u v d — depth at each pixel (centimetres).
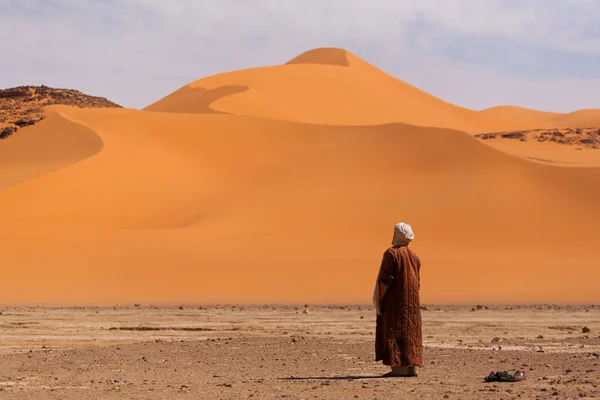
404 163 10562
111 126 11769
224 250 7850
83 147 11000
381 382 1595
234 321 3884
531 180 10012
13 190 9344
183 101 17425
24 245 7450
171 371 1831
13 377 1733
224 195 10019
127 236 8000
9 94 14575
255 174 10669
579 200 9681
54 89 14975
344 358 2105
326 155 10919
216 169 10725
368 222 9156
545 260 8062
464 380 1628
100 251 7444
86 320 3884
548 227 9150
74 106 14275
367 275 7244
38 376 1748
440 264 7625
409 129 11281
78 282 6500
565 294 6469
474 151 10606
